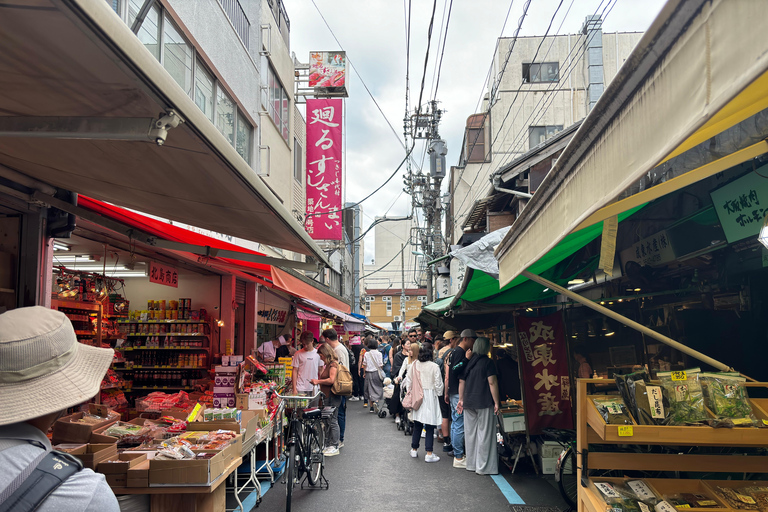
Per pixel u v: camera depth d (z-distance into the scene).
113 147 2.50
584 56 21.89
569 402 6.96
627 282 6.53
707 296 5.37
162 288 10.85
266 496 6.28
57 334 1.38
